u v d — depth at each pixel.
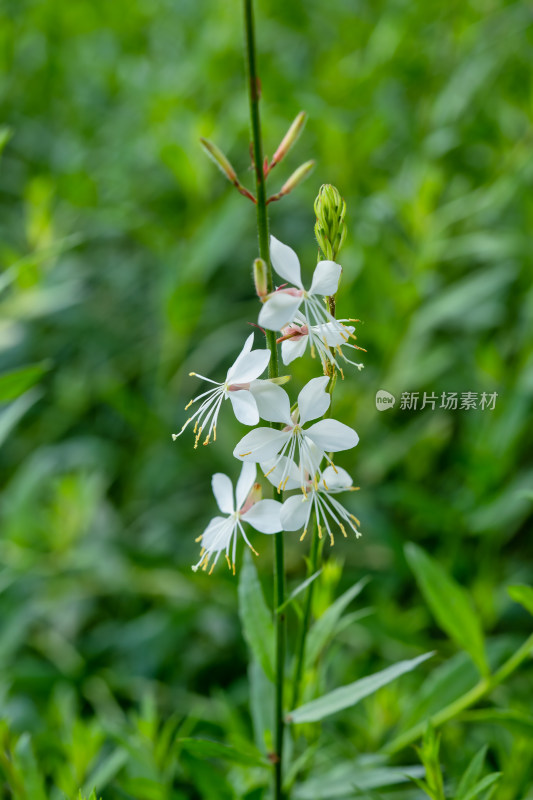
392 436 0.96
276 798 0.65
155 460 1.02
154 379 1.14
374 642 0.80
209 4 1.25
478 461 0.83
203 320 1.08
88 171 1.16
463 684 0.73
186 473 1.05
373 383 0.94
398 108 1.10
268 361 0.60
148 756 0.71
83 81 1.28
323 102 1.01
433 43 1.12
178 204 1.13
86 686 0.83
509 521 0.93
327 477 0.62
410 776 0.66
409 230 0.96
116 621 0.95
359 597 0.87
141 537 1.00
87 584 0.93
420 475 0.95
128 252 1.26
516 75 1.08
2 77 1.25
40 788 0.68
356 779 0.69
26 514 0.91
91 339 1.18
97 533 1.01
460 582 0.86
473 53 1.06
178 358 1.04
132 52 1.27
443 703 0.73
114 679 0.84
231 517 0.62
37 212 0.97
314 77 1.13
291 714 0.64
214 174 1.07
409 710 0.74
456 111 1.04
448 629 0.70
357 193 1.02
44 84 1.27
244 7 0.59
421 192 0.92
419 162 1.01
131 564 0.88
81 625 0.95
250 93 0.59
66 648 0.88
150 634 0.89
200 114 1.01
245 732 0.73
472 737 0.77
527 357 0.91
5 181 1.26
